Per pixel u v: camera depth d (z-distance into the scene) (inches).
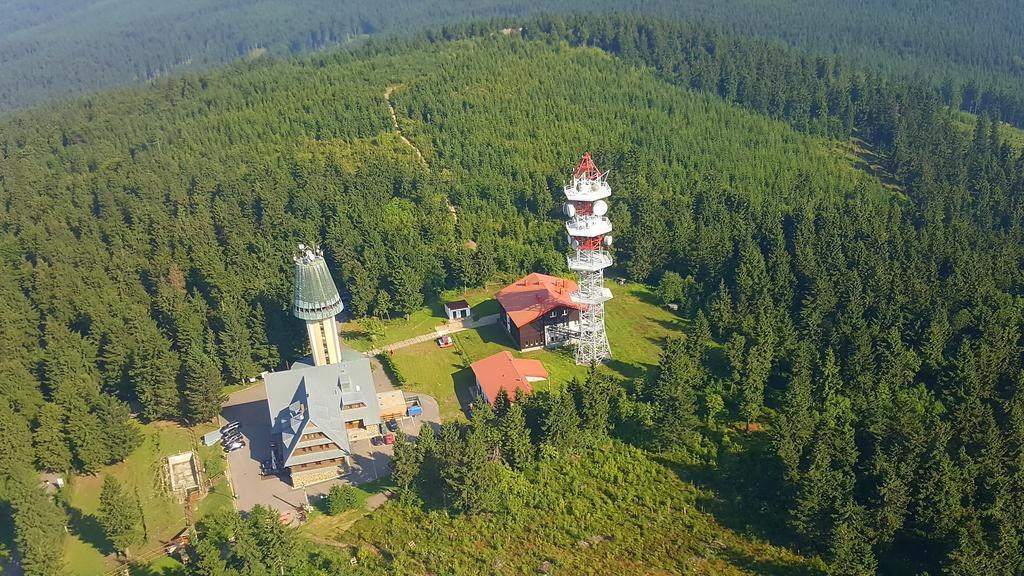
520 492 3823.8
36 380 4729.3
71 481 4175.7
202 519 3747.5
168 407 4532.5
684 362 4343.0
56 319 5339.6
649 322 5477.4
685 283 5772.6
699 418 4259.4
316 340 4402.1
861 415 3973.9
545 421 3954.2
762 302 5017.2
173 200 6963.6
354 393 4252.0
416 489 3823.8
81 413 4195.4
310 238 6141.7
